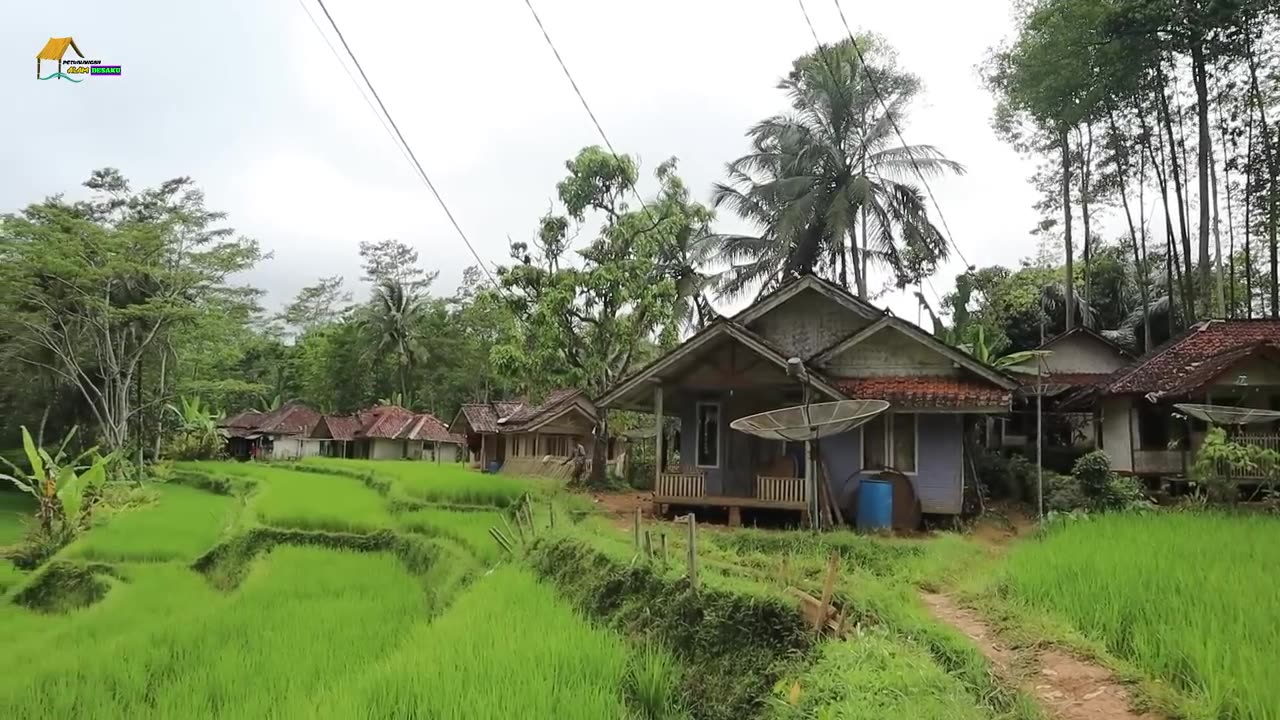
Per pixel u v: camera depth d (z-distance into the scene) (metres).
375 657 9.66
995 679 6.56
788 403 20.58
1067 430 29.95
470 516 20.34
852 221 30.52
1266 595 7.32
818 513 17.31
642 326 28.89
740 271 32.28
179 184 39.62
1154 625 6.85
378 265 76.12
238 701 8.34
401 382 69.75
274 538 19.23
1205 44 24.09
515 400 57.28
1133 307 39.50
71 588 17.39
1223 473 17.16
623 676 8.11
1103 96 26.59
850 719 5.62
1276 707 4.88
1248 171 26.50
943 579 11.47
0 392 41.22
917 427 19.09
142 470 38.56
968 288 36.69
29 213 34.50
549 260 29.23
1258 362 19.33
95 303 35.59
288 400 81.56
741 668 8.00
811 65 31.48
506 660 7.90
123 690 9.29
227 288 41.94
